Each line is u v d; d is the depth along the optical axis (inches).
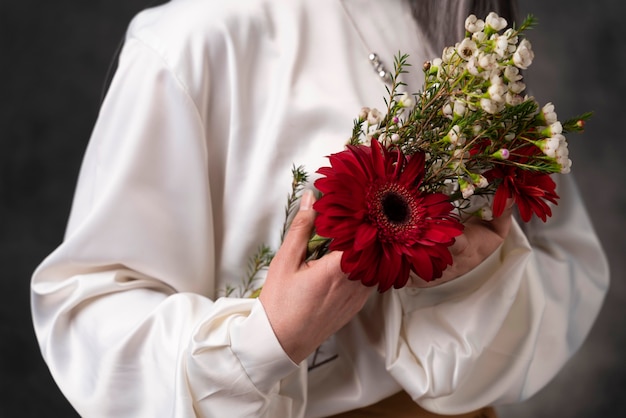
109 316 31.9
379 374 34.7
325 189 26.5
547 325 39.0
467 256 33.7
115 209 31.9
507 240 35.4
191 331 30.2
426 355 33.7
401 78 34.7
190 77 31.9
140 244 32.2
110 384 30.9
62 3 126.5
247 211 33.2
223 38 32.5
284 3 34.0
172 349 30.3
